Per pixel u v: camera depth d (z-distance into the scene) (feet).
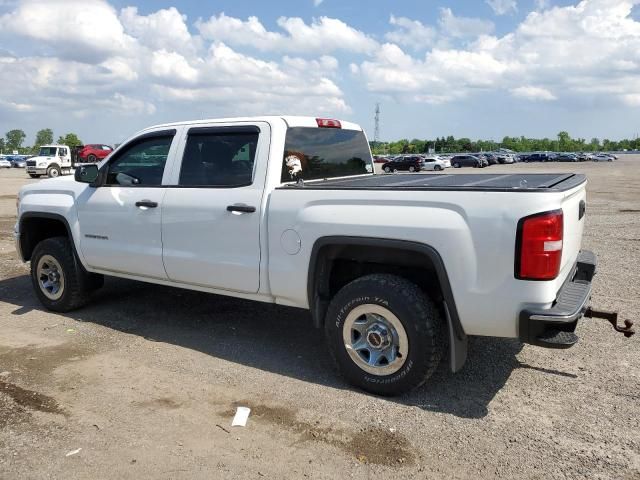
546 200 10.53
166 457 10.19
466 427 11.16
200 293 21.24
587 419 11.41
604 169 162.09
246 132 14.46
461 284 11.19
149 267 16.28
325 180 15.98
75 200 17.98
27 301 20.56
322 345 15.85
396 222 11.68
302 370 14.06
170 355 15.10
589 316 13.00
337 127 16.84
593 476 9.52
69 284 18.45
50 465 9.95
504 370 13.83
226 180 14.62
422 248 11.44
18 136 578.66
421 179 15.53
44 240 18.95
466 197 11.09
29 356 15.05
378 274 12.48
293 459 10.11
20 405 12.22
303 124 15.17
